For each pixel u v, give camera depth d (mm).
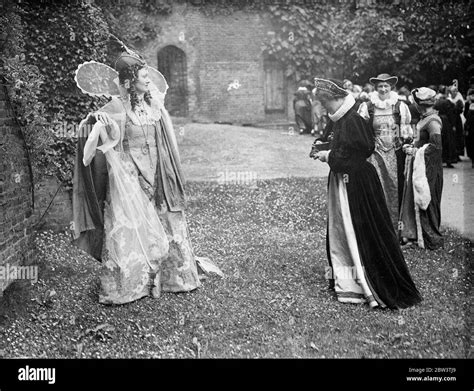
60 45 5727
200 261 5324
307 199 6273
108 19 5977
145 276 4719
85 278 5078
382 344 4148
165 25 6211
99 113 4539
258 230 6055
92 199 4555
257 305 4688
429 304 4699
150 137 4801
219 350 4078
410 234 5996
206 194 6273
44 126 5500
